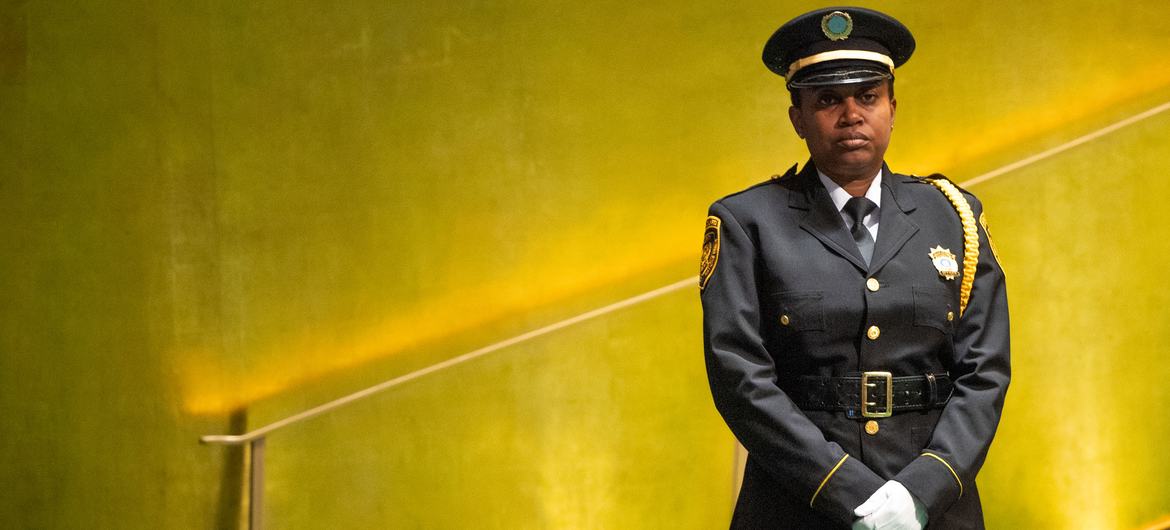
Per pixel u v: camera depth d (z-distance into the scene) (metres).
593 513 3.30
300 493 3.29
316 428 3.30
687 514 3.30
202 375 3.29
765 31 3.26
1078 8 3.17
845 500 1.58
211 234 3.28
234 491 3.30
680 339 3.30
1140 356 3.13
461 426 3.30
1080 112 3.17
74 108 3.33
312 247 3.29
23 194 3.36
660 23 3.28
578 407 3.30
